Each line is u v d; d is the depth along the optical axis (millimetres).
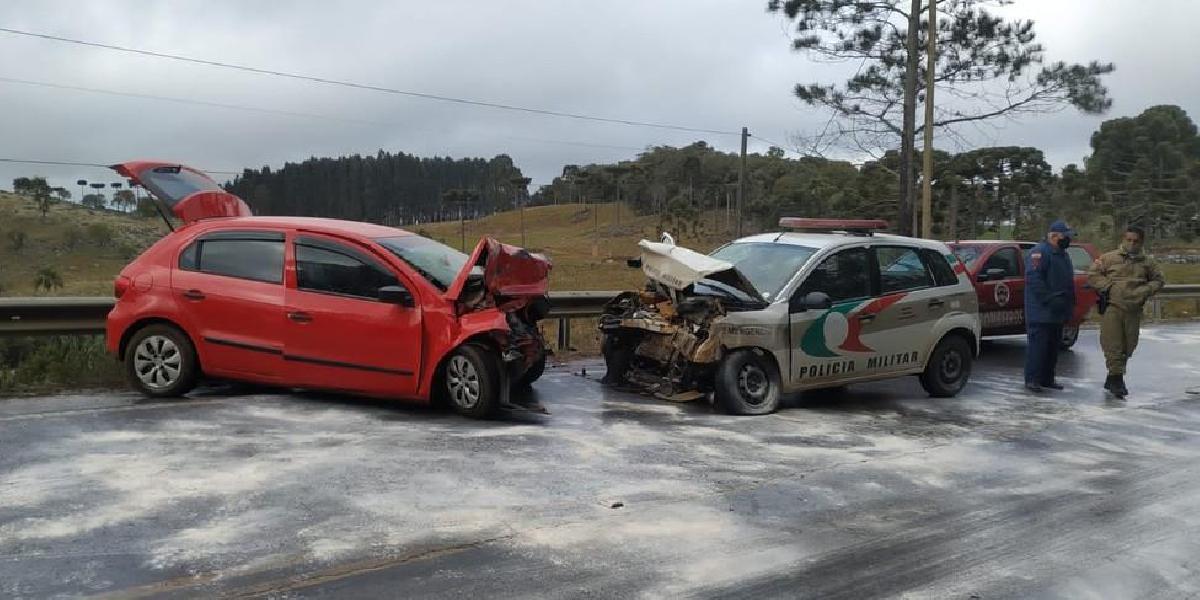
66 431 6594
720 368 8172
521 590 4156
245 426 6887
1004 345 15023
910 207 23297
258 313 7695
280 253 7812
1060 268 10141
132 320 7848
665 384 8844
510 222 166875
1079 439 7812
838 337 8641
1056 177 61000
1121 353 10109
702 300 8250
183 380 7828
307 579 4164
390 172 157375
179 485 5402
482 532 4875
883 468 6574
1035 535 5242
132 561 4277
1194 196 77875
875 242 9156
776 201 74750
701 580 4371
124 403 7656
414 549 4586
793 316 8359
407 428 7062
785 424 7957
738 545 4867
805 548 4879
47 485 5328
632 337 9078
